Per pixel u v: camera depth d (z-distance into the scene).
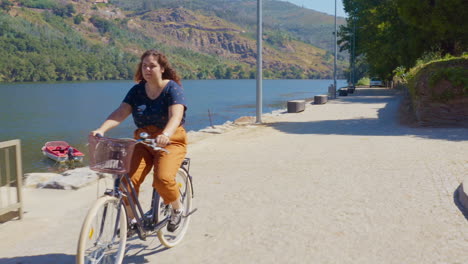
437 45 31.31
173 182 4.12
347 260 4.27
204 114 42.69
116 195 3.83
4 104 68.50
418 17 21.53
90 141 3.63
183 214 4.80
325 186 7.12
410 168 8.22
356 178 7.61
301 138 13.38
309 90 109.19
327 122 18.27
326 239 4.82
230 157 10.23
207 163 9.51
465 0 20.05
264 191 6.91
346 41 73.62
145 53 4.13
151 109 4.17
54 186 7.25
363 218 5.47
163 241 4.56
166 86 4.16
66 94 100.31
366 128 15.70
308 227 5.21
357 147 11.17
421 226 5.11
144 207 6.16
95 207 3.61
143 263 4.30
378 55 58.91
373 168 8.38
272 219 5.55
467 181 6.42
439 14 20.70
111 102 73.44
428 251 4.41
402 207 5.84
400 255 4.34
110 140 3.53
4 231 5.26
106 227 3.83
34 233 5.19
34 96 91.69
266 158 9.97
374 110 23.75
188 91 107.56
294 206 6.07
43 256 4.51
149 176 8.12
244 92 99.50
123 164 3.58
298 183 7.38
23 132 34.91
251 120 19.70
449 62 16.50
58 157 21.06
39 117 47.62
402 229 5.04
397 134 13.61
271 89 118.31
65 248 4.72
